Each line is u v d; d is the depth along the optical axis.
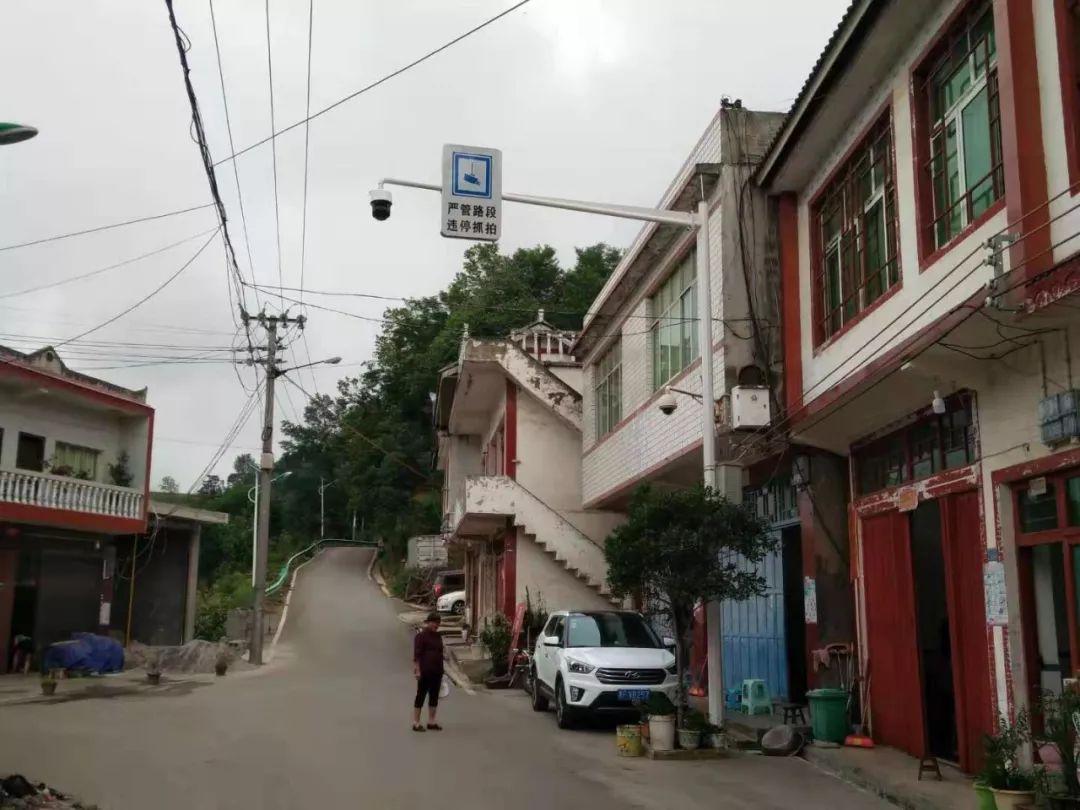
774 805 9.19
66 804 8.79
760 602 18.02
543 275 60.22
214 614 34.44
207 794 9.35
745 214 14.94
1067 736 7.41
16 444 25.09
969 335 8.78
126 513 27.31
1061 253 7.87
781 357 14.53
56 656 23.94
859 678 12.89
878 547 12.49
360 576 63.06
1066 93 7.99
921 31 10.73
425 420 69.56
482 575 35.34
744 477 16.72
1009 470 9.36
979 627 10.06
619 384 22.86
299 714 16.25
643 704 13.45
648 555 12.53
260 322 29.94
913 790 9.32
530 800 9.19
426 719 15.83
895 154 11.35
